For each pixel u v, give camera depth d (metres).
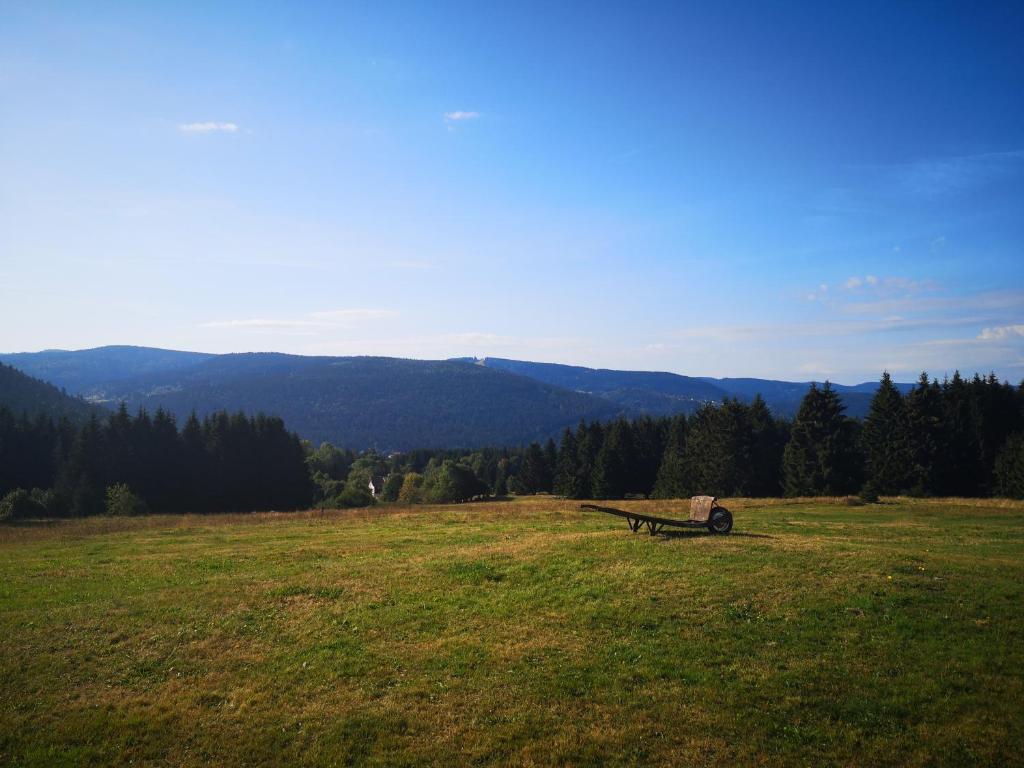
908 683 11.29
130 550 26.73
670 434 98.62
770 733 10.12
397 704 11.38
